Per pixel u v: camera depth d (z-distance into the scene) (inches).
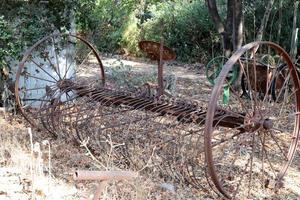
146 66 501.4
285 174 199.6
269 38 477.1
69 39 285.1
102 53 577.0
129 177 104.0
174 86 357.1
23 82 267.4
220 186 159.5
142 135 190.1
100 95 202.5
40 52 267.4
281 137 242.8
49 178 164.6
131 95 199.8
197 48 558.9
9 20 264.7
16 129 227.1
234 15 360.2
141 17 638.5
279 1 458.0
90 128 202.5
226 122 171.9
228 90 304.2
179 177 177.6
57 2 271.7
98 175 101.3
